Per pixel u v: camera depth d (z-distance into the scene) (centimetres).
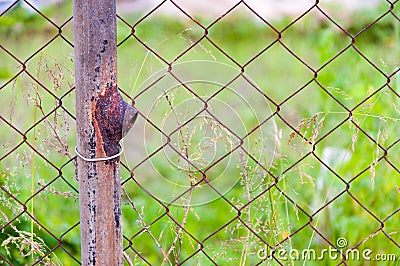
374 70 449
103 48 214
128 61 739
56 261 325
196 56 815
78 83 218
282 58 809
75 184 415
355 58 449
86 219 230
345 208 368
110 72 217
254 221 329
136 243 386
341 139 413
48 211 387
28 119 446
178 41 835
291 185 382
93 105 218
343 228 355
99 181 225
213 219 405
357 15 795
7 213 338
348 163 374
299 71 745
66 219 390
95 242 231
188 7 950
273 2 947
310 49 775
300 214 371
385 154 285
